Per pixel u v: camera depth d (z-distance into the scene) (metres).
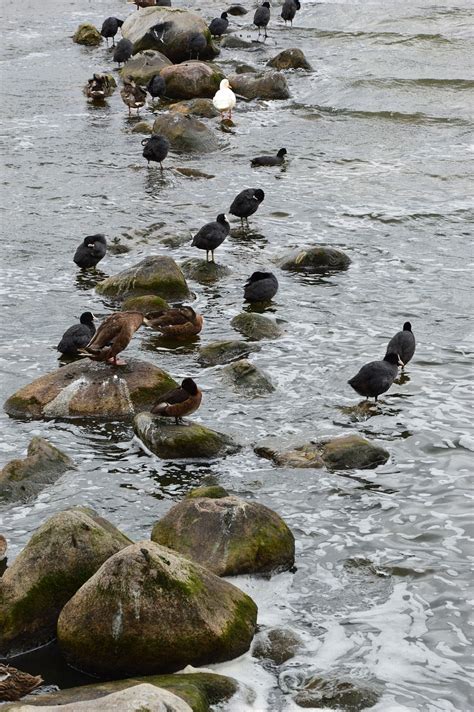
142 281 21.34
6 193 27.52
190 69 37.00
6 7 51.59
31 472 14.52
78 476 14.79
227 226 23.27
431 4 47.22
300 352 18.95
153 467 15.03
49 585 11.47
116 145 31.59
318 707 10.09
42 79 38.97
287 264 23.05
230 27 46.44
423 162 29.70
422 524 13.51
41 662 11.01
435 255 23.52
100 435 15.99
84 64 41.31
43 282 22.30
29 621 11.27
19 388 17.53
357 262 23.25
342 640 11.23
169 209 26.48
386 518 13.66
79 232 25.00
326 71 38.88
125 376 16.97
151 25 42.69
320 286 22.06
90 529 11.90
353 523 13.57
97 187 28.05
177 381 17.75
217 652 10.78
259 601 11.96
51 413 16.58
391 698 10.27
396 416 16.55
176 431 15.38
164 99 37.25
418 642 11.19
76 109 35.41
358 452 15.06
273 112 35.00
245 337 19.61
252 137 32.50
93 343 16.97
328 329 19.95
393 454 15.33
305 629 11.43
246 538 12.44
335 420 16.45
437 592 12.06
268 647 11.02
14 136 32.25
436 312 20.59
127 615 10.73
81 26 44.78
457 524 13.48
